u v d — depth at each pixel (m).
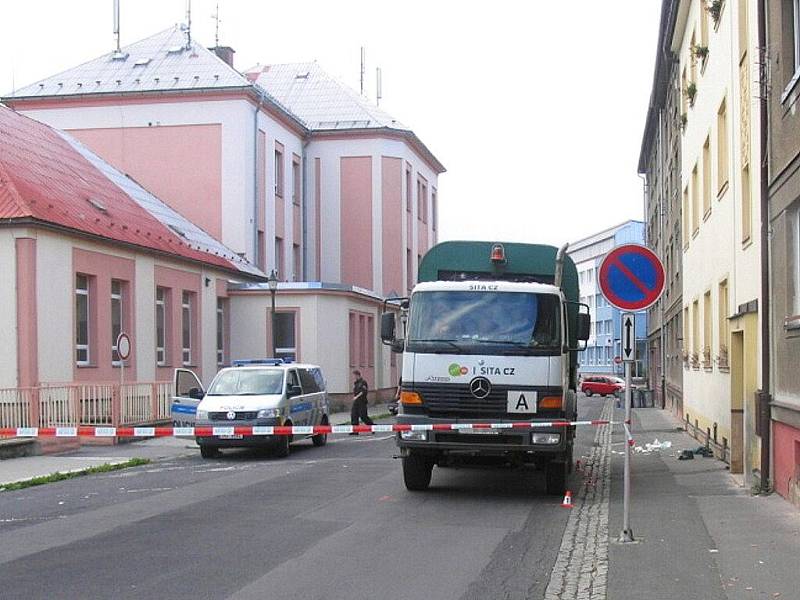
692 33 24.36
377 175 53.25
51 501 13.40
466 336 13.02
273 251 46.72
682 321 29.72
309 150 53.66
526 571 8.47
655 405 47.25
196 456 20.75
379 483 14.91
